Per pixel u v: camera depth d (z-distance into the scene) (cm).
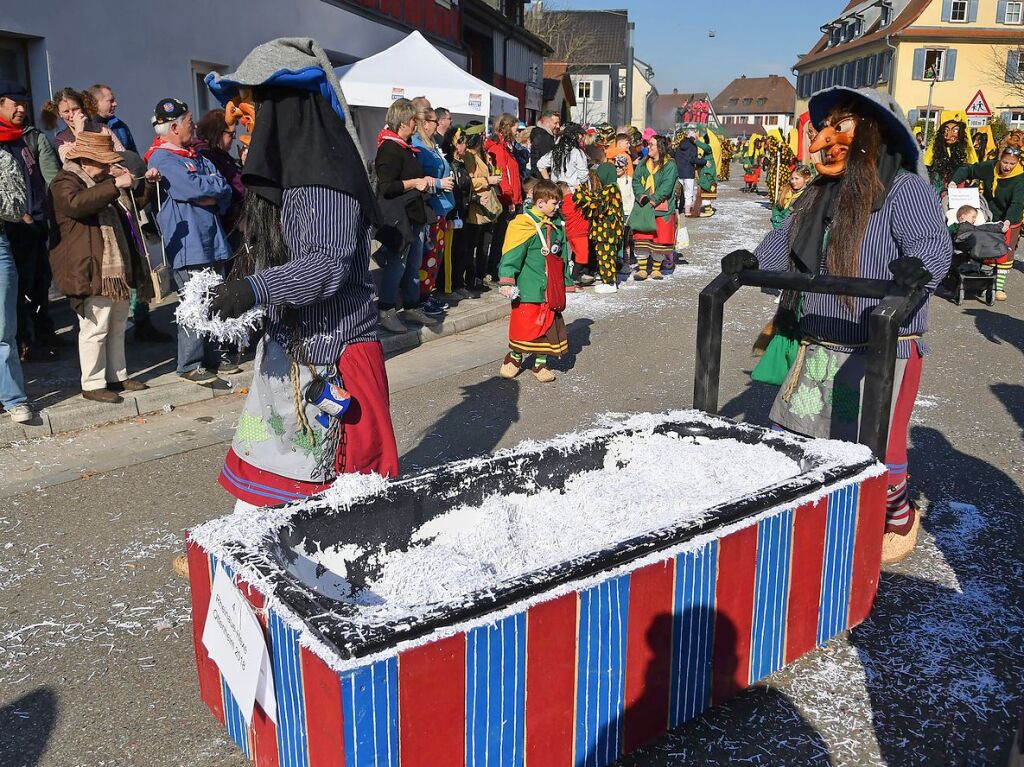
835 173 339
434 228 850
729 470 321
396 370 707
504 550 286
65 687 289
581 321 908
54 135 762
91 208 506
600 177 1074
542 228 641
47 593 348
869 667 299
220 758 256
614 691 234
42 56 763
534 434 553
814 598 289
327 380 280
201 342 605
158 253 887
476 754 208
